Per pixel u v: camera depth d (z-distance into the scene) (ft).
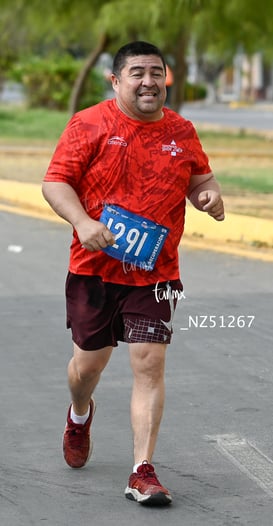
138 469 38.27
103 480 41.39
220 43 200.64
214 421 48.80
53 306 71.56
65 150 37.58
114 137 37.27
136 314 37.91
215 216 38.68
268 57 213.87
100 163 37.40
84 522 37.32
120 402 51.42
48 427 47.88
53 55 311.06
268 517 37.78
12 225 107.14
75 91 233.76
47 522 37.40
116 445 45.47
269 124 287.89
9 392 53.16
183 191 37.93
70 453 42.27
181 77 208.64
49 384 54.54
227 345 62.13
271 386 54.44
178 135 37.81
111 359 59.31
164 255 38.04
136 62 36.83
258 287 77.10
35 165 155.53
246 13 183.42
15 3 207.92
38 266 85.05
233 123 292.61
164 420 48.85
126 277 37.88
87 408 41.50
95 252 37.78
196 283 78.23
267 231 92.79
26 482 41.24
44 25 212.02
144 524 37.04
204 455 44.29
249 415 49.70
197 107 435.53
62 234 101.40
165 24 188.75
